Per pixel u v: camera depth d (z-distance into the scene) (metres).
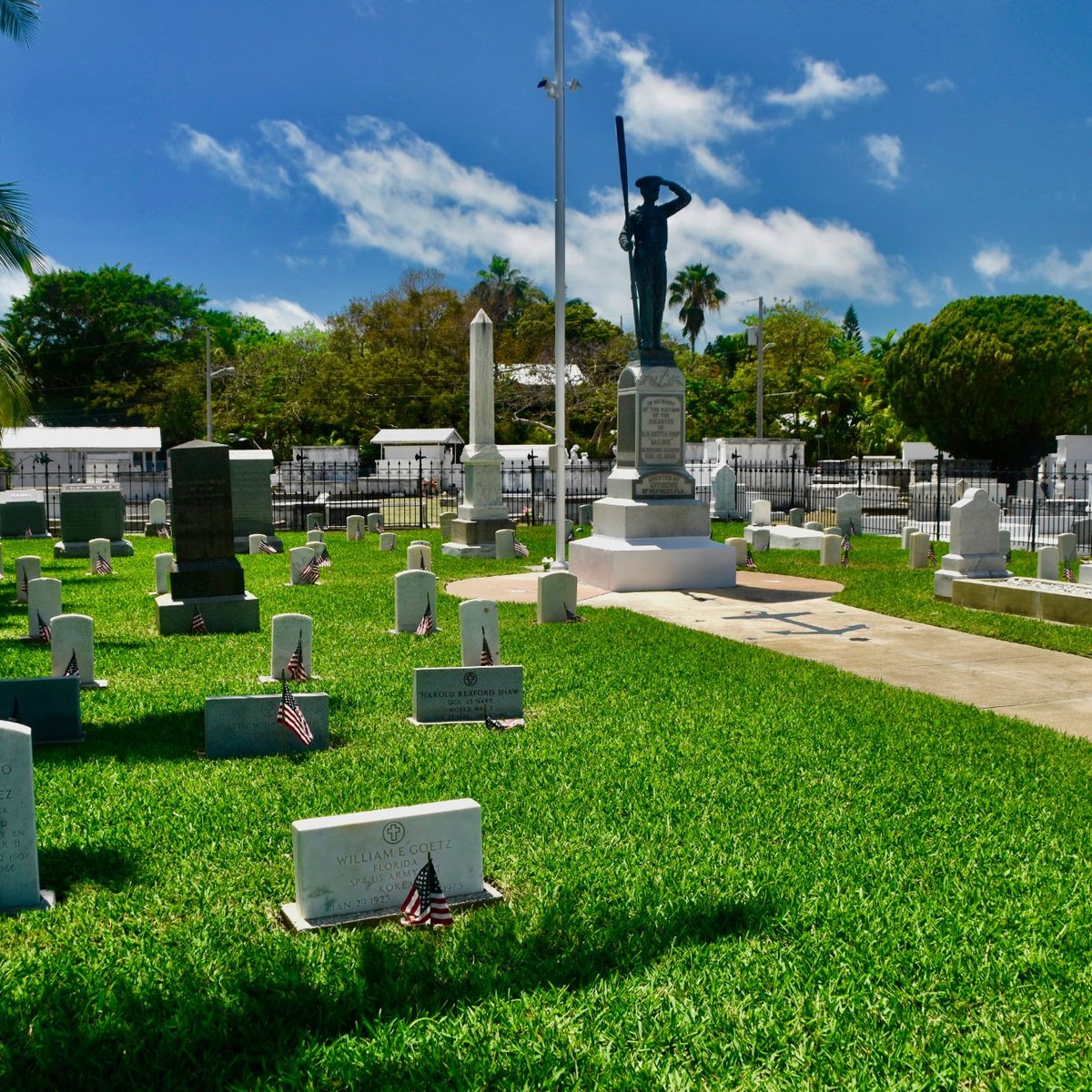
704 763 8.08
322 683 10.79
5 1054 4.07
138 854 6.14
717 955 4.95
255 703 8.25
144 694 10.26
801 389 63.97
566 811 6.95
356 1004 4.48
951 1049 4.16
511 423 64.00
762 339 49.97
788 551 26.44
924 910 5.40
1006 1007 4.48
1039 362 45.00
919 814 6.98
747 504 38.34
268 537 26.31
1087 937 5.12
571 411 62.41
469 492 26.19
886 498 42.62
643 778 7.70
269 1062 4.12
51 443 53.78
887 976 4.75
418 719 9.36
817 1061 4.07
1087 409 45.81
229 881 5.74
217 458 14.15
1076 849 6.38
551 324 68.12
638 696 10.36
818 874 5.92
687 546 19.09
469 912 5.43
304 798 7.13
